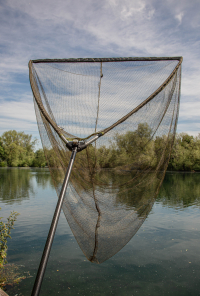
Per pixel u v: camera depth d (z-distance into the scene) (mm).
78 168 2717
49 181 26391
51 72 2463
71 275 4852
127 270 5094
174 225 8508
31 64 2508
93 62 2383
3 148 75750
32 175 36625
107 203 2602
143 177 2594
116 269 5133
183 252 6031
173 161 46156
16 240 6812
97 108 2371
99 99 2367
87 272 4980
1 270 4938
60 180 2752
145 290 4293
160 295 4105
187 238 7070
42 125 2637
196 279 4684
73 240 6844
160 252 6051
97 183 2641
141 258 5699
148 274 4914
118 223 2525
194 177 32875
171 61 2465
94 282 4555
